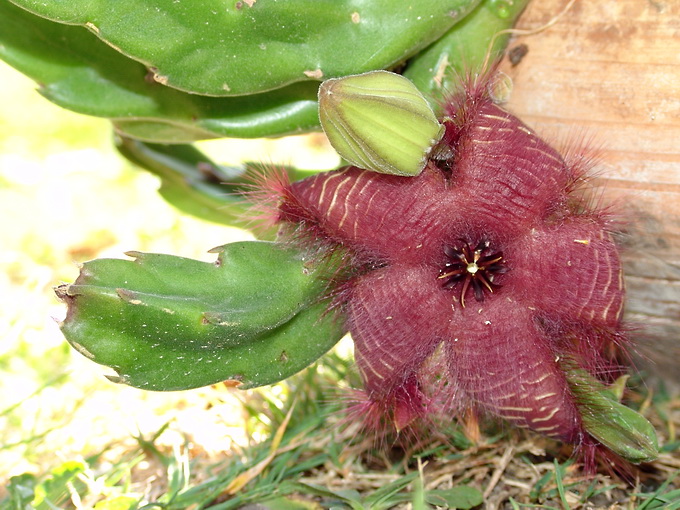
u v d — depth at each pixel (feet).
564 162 0.83
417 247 0.82
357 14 0.86
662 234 0.98
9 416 1.17
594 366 0.84
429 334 0.82
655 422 1.03
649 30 0.93
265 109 0.98
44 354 1.32
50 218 1.87
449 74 0.94
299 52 0.86
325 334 0.87
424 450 0.98
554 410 0.80
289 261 0.84
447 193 0.81
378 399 0.85
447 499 0.88
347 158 0.78
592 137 0.97
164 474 1.03
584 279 0.80
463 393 0.83
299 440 1.00
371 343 0.82
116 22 0.82
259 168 1.13
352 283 0.84
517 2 0.93
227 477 0.95
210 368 0.81
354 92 0.74
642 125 0.96
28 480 1.00
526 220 0.81
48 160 2.12
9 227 1.82
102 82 0.99
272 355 0.85
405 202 0.81
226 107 0.98
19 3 0.80
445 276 0.82
